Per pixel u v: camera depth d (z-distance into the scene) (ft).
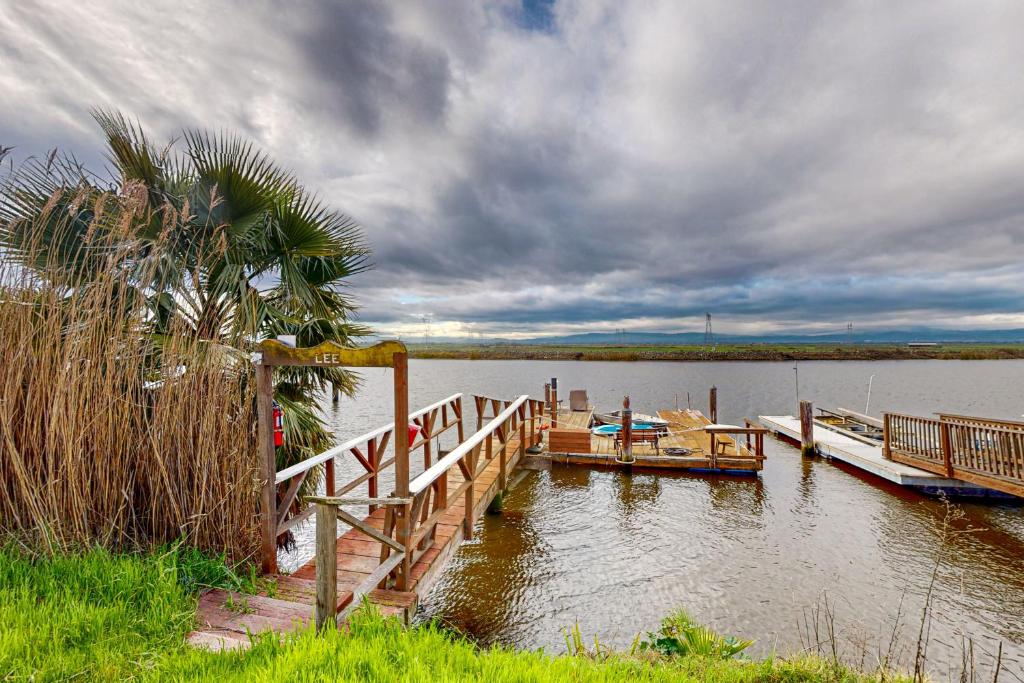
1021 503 28.86
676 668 12.16
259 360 12.40
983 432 27.73
